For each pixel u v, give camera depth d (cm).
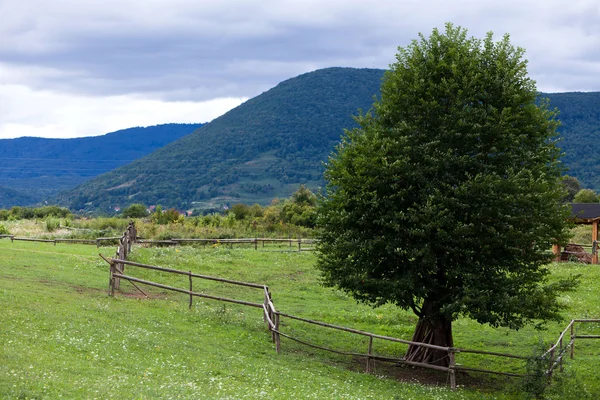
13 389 1327
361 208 2492
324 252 2678
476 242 2400
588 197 10612
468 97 2519
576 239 7244
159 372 1762
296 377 2019
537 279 2544
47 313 2234
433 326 2648
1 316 2056
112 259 2920
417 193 2495
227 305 3350
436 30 2664
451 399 2095
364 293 2650
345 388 1959
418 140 2511
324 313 3466
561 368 2533
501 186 2392
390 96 2603
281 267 4791
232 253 5159
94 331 2106
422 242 2450
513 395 2259
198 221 8000
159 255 4475
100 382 1532
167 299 3141
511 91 2494
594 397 2297
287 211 8888
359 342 2973
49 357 1691
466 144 2498
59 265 3650
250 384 1819
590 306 3872
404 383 2284
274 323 2636
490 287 2442
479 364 2780
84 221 8275
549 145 2591
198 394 1545
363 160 2459
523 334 3372
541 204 2423
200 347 2183
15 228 6875
